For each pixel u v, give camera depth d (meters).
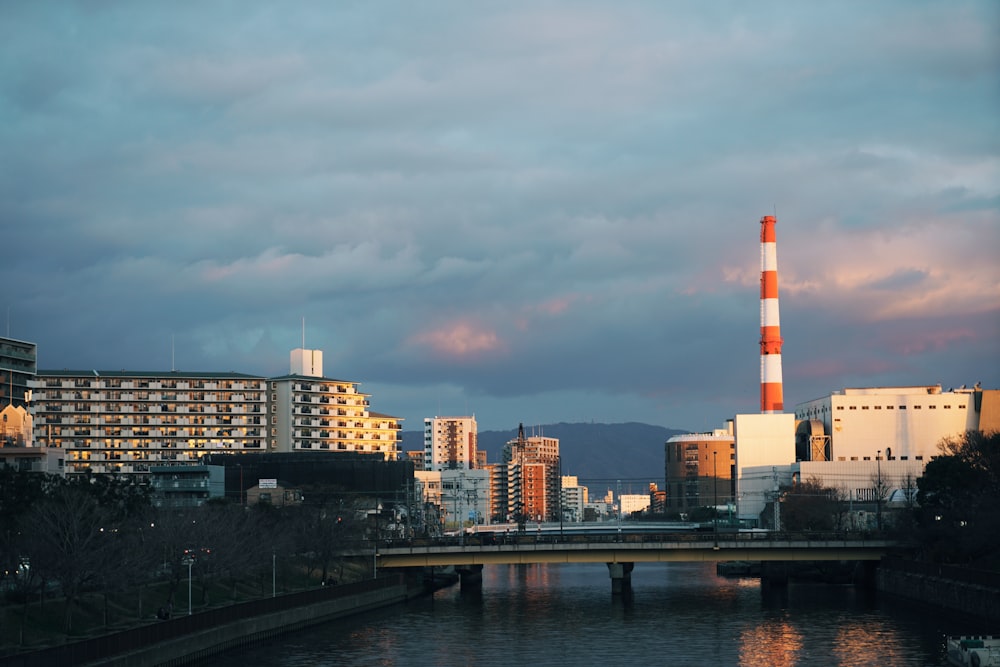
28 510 172.00
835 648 168.88
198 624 156.25
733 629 193.00
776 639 179.62
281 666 156.88
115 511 198.12
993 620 186.50
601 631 193.50
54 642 147.25
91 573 156.50
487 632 193.25
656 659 162.50
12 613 151.88
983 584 193.88
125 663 133.12
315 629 197.25
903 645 170.50
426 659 163.88
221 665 156.88
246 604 173.62
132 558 167.88
